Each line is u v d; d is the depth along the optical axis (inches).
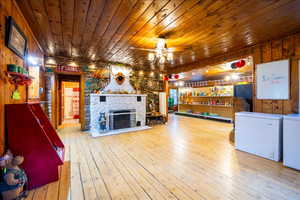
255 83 132.2
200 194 69.5
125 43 130.6
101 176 85.4
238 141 126.3
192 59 186.1
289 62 110.4
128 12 81.7
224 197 67.2
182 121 274.4
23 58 81.8
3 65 55.6
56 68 177.5
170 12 81.9
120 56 175.3
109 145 139.7
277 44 117.6
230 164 99.7
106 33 109.7
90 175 86.4
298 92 106.6
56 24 95.3
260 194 69.1
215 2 72.8
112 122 195.6
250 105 140.6
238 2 72.9
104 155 116.0
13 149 55.1
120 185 76.7
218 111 290.8
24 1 71.2
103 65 204.5
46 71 173.3
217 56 169.0
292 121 92.0
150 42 128.2
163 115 252.8
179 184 77.5
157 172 90.0
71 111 305.7
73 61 187.0
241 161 104.3
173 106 443.5
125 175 86.5
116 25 97.0
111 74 209.3
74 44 133.6
